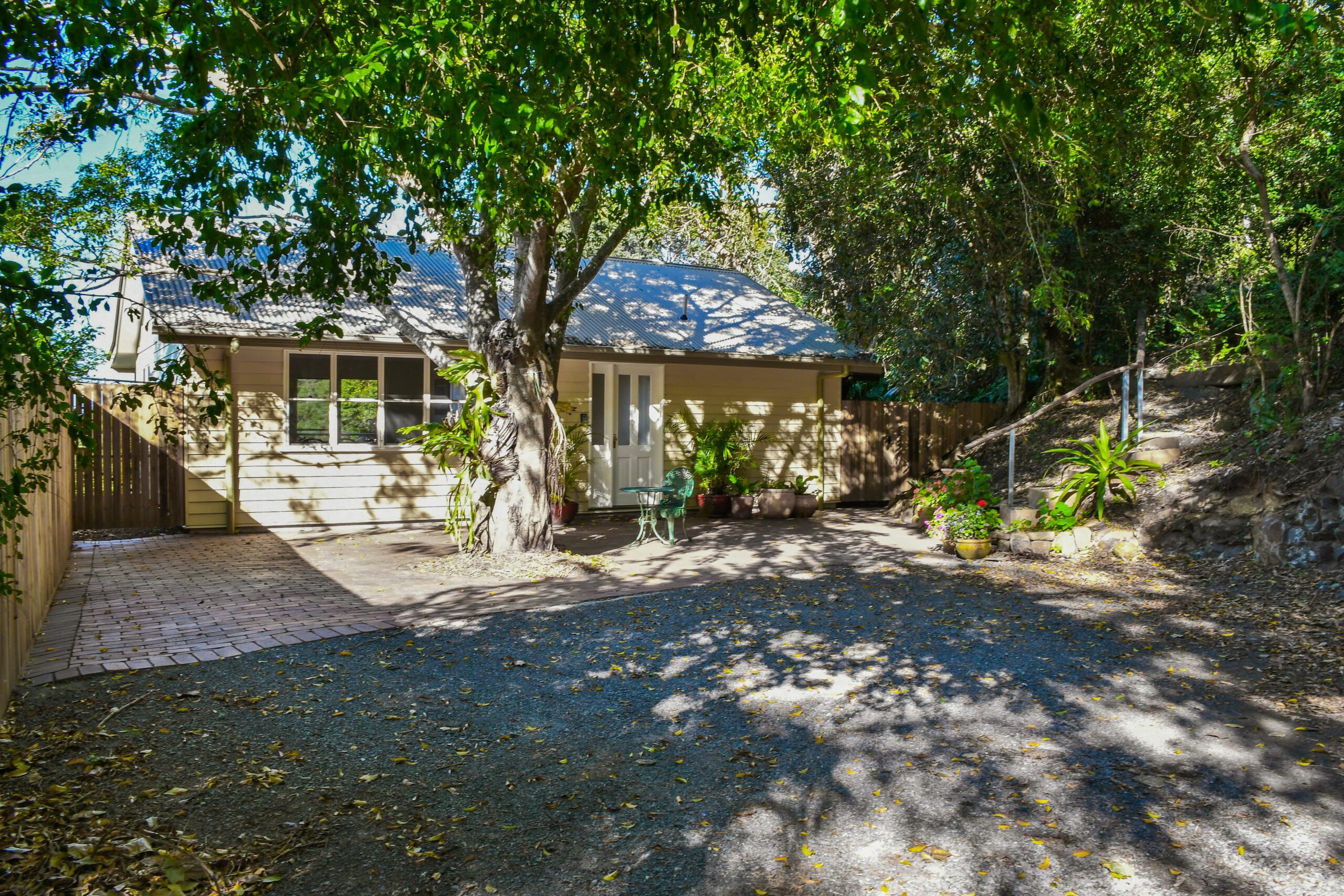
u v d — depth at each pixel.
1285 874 3.04
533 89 4.39
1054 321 12.64
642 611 7.02
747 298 16.53
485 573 8.62
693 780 3.87
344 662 5.57
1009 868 3.10
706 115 6.69
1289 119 9.13
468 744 4.27
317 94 3.78
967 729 4.44
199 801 3.55
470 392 9.47
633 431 13.89
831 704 4.85
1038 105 6.16
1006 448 13.55
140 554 9.77
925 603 7.27
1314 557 7.35
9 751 3.98
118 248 8.79
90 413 3.31
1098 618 6.64
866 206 12.36
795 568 8.98
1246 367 10.68
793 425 15.04
